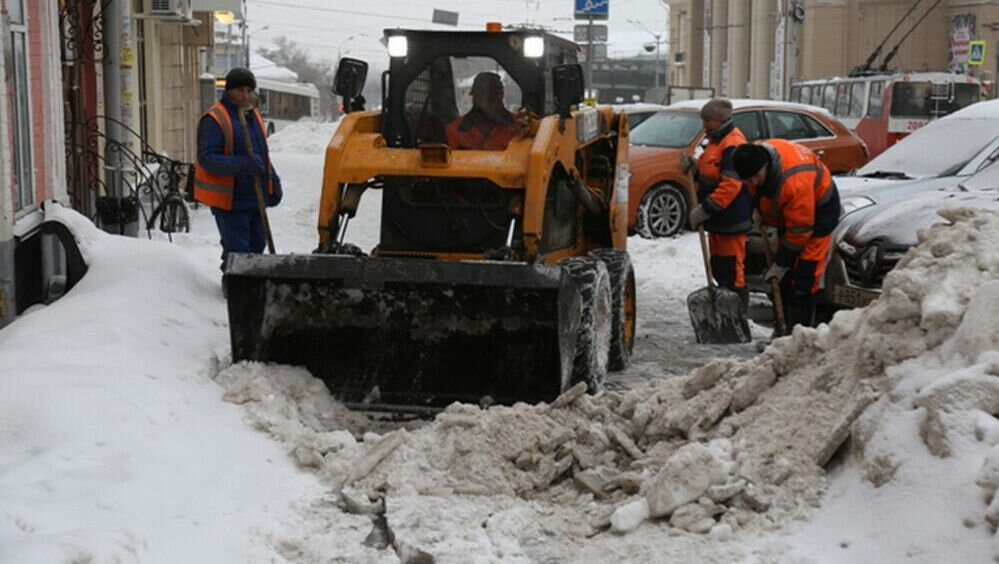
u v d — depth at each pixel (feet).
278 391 22.66
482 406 22.85
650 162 52.60
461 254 25.70
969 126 39.37
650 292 39.17
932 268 18.65
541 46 25.52
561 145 25.89
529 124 25.52
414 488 18.99
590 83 79.15
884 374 17.95
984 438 15.71
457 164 24.82
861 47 200.44
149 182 49.08
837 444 17.57
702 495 17.39
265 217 29.19
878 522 15.87
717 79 231.09
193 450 19.61
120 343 24.03
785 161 29.43
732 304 30.89
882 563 15.12
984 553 14.48
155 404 21.02
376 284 22.57
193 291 29.81
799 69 202.08
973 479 15.35
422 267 22.35
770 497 17.37
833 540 16.07
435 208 25.72
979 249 18.63
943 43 199.82
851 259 30.89
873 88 102.37
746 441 18.66
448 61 26.16
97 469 18.26
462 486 19.08
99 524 16.44
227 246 30.25
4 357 22.75
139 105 69.87
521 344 22.81
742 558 16.05
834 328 19.75
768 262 31.50
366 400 23.36
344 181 25.16
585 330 24.09
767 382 19.79
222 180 29.71
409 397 23.30
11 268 27.78
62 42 43.29
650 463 19.13
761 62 204.64
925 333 17.97
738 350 30.58
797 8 139.13
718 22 229.04
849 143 59.82
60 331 24.53
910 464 16.17
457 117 26.30
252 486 18.75
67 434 19.34
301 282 23.08
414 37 26.25
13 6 29.94
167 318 26.68
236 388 22.53
